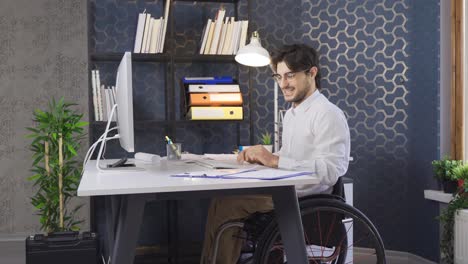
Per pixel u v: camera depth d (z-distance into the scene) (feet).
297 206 6.34
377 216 12.42
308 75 8.18
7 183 13.14
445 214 10.45
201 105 11.64
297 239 6.31
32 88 13.09
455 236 10.20
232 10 12.94
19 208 13.15
